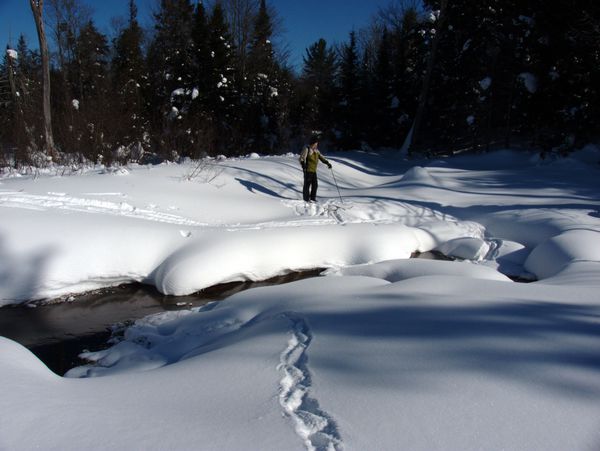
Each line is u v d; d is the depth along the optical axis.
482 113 19.28
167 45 24.77
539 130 17.34
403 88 24.28
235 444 1.67
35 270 5.54
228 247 6.43
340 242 7.38
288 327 3.20
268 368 2.46
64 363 4.11
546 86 16.09
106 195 7.85
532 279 6.70
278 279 6.70
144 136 15.06
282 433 1.75
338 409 1.93
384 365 2.36
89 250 5.94
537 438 1.67
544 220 8.02
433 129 22.14
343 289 4.36
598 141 15.83
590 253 6.18
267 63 27.59
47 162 12.11
